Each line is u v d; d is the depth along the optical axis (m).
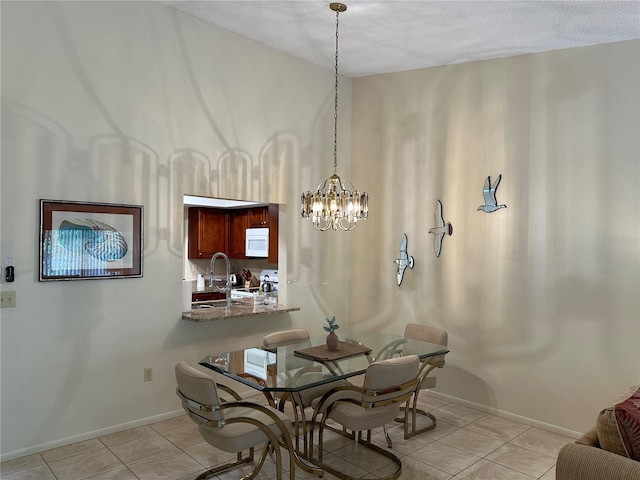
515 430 3.72
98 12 3.39
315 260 4.93
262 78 4.38
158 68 3.70
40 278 3.14
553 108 3.74
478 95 4.20
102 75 3.41
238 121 4.21
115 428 3.51
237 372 2.83
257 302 4.64
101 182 3.41
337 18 3.65
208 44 3.99
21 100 3.07
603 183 3.49
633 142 3.35
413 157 4.68
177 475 2.91
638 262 3.33
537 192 3.82
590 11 3.11
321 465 3.01
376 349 3.41
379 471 3.00
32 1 3.10
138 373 3.63
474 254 4.21
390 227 4.88
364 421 2.83
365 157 5.11
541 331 3.79
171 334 3.81
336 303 5.14
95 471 2.95
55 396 3.24
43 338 3.18
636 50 3.35
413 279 4.68
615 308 3.42
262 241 5.87
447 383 4.38
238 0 3.54
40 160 3.14
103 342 3.45
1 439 3.03
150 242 3.68
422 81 4.61
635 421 1.80
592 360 3.53
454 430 3.69
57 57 3.21
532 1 3.08
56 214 3.21
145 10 3.62
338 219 3.31
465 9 3.29
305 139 4.77
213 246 6.33
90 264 3.36
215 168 4.05
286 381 2.66
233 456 3.18
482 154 4.16
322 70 4.93
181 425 3.67
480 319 4.16
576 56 3.63
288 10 3.62
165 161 3.74
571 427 3.62
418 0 3.23
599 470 1.78
